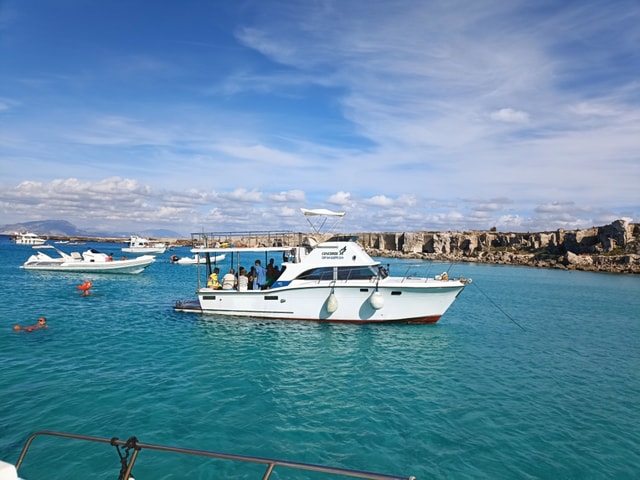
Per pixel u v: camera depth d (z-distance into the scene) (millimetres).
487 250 112375
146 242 95312
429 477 7980
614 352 18188
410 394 12203
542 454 9016
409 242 123812
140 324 20109
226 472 7953
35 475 7613
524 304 33094
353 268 20484
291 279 20859
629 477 8242
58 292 30703
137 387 11977
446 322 23609
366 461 8477
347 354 16047
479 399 12031
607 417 11102
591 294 41438
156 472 7855
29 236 147625
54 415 10008
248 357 15258
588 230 96562
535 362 16203
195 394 11633
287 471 8055
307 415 10531
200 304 21969
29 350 15305
